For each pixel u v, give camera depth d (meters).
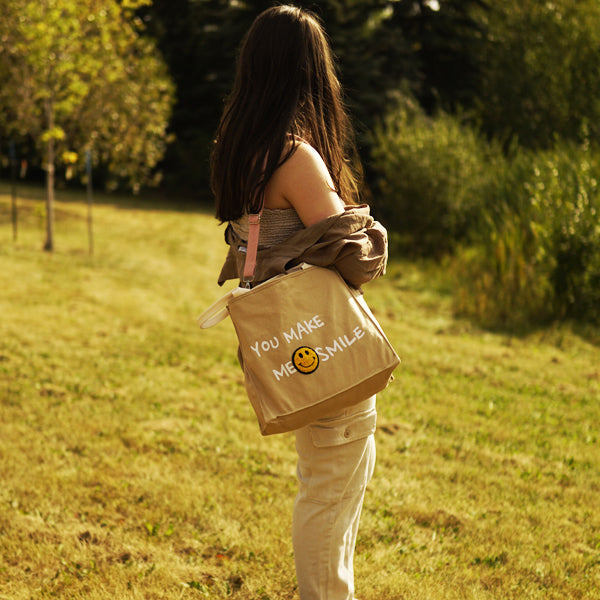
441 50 27.86
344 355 1.65
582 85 17.83
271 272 1.70
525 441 4.70
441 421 5.02
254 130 1.71
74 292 9.61
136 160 17.91
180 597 2.51
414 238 16.14
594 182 9.48
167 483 3.57
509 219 11.37
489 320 9.48
